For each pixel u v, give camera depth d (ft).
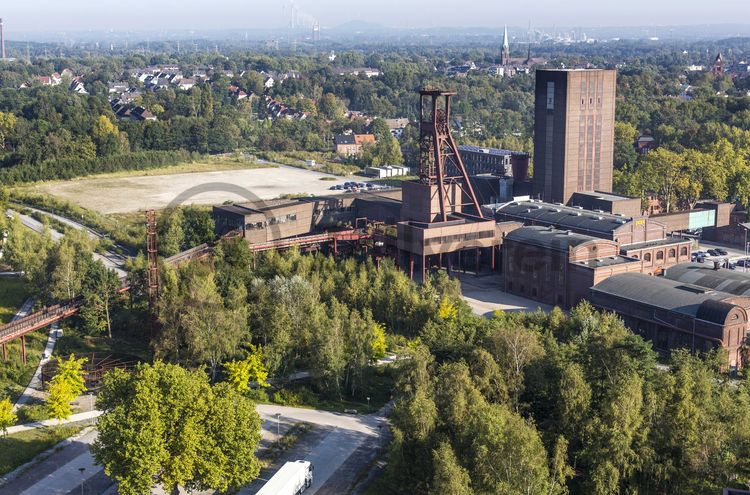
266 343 496.23
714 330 517.96
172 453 347.56
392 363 510.17
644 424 361.10
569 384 374.02
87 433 422.41
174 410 351.05
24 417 438.40
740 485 349.41
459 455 347.77
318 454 402.93
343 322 496.23
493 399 392.27
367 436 422.82
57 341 538.88
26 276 641.81
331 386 469.16
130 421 343.46
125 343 540.11
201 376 390.83
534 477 326.03
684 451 353.31
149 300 533.96
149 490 338.95
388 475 367.86
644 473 359.46
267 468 389.39
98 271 570.05
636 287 577.02
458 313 556.10
